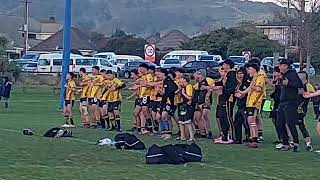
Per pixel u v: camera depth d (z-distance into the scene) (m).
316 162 14.41
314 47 52.53
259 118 18.31
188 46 86.88
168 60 62.53
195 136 19.67
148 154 13.91
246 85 17.50
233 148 16.94
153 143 18.11
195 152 14.34
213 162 14.22
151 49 46.31
